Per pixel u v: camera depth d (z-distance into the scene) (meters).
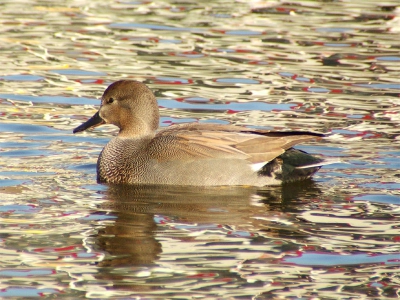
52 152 14.74
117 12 25.28
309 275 9.52
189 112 16.89
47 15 24.83
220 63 20.28
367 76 19.44
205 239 10.56
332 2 26.75
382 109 17.20
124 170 13.43
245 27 23.59
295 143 13.32
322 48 21.66
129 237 10.59
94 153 14.82
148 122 14.04
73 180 13.32
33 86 18.62
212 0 26.95
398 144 15.15
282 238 10.62
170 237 10.61
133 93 14.02
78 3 26.45
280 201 12.30
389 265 9.80
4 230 10.74
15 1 26.52
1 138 15.34
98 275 9.46
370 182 13.23
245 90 18.38
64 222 11.10
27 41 22.03
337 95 18.11
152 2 26.67
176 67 19.94
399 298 9.01
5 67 19.80
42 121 16.44
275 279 9.43
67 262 9.78
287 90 18.42
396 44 22.05
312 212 11.73
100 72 19.53
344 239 10.61
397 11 25.45
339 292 9.12
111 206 11.91
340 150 14.84
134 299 8.89
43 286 9.16
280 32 23.06
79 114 16.95
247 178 13.16
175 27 23.55
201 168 13.18
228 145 13.28
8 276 9.40
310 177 13.53
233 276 9.46
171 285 9.23
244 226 11.09
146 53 21.05
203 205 12.05
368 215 11.58
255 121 16.36
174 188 13.05
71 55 20.84
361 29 23.41
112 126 16.58
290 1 26.88
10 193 12.38
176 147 13.38
